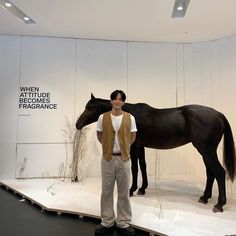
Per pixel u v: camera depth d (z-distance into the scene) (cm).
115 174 273
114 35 502
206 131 331
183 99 534
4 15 419
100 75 528
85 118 404
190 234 257
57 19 431
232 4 368
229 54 498
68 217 324
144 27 460
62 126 518
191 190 416
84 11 399
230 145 343
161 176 514
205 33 482
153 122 360
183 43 538
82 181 485
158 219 295
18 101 510
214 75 515
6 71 509
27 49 514
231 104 493
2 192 435
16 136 508
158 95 533
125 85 530
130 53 534
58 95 519
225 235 254
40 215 331
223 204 318
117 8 388
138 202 353
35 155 511
